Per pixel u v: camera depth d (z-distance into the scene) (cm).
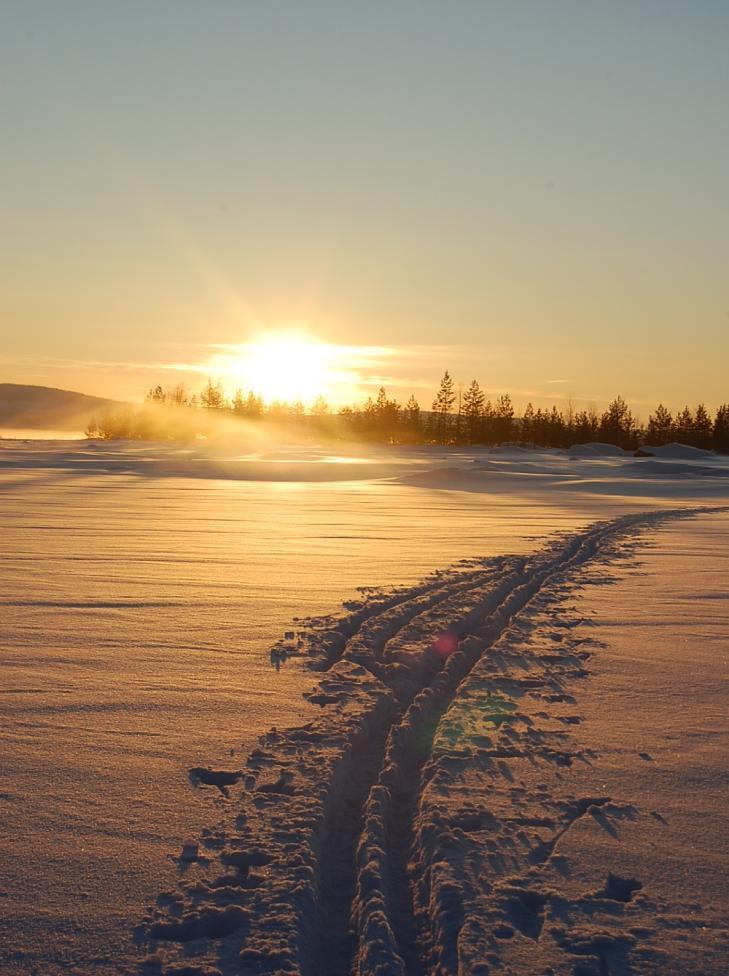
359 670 795
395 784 553
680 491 4250
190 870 422
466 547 1761
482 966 347
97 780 534
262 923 375
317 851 449
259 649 870
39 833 460
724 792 530
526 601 1209
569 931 374
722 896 406
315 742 607
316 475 4831
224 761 568
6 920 377
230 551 1633
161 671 785
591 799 517
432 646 894
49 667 793
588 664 841
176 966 346
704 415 14162
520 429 15612
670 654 880
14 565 1412
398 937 382
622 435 14388
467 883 413
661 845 458
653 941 367
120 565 1427
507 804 510
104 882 410
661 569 1494
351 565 1469
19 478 4191
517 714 678
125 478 4347
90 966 346
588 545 1880
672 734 638
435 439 15700
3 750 583
